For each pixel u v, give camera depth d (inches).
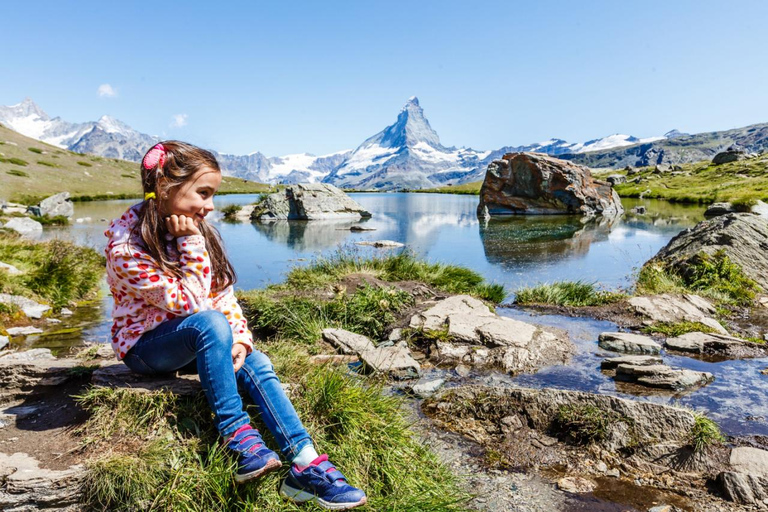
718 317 327.9
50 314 328.2
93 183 2910.9
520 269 511.2
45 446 106.9
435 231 924.0
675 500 131.6
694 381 207.3
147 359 113.1
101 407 114.6
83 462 101.5
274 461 98.5
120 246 102.2
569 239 778.2
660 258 467.2
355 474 119.6
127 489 98.0
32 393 129.0
